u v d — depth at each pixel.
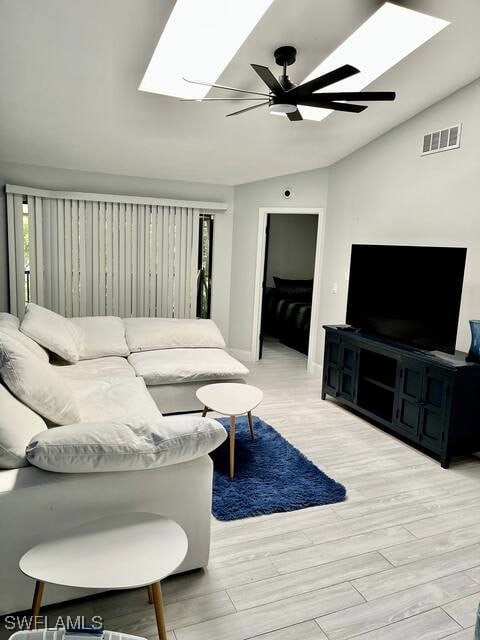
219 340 4.80
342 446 3.62
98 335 4.32
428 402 3.43
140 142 4.53
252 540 2.39
